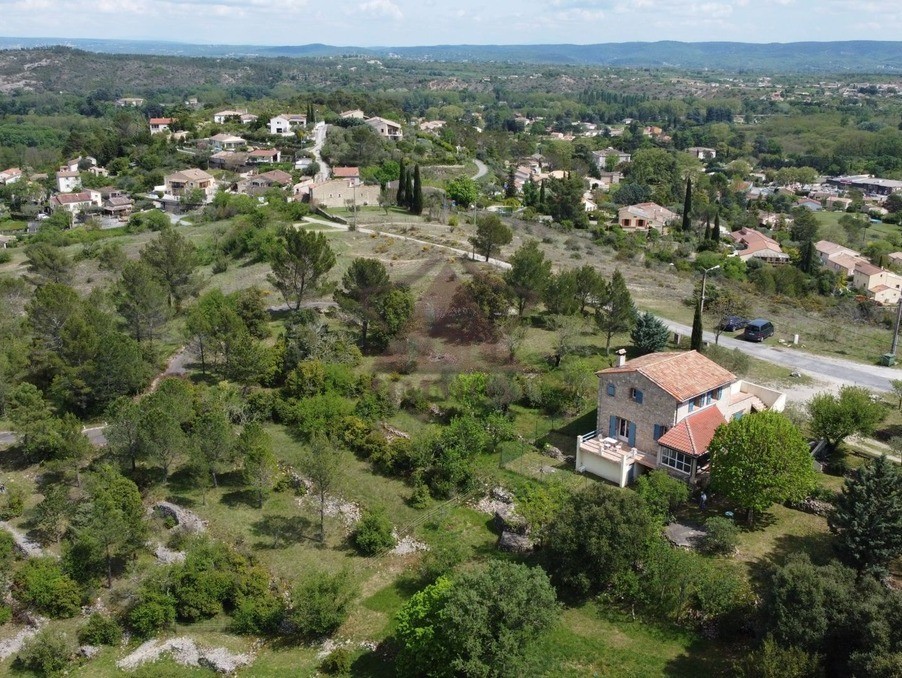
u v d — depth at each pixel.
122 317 73.81
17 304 81.06
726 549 41.09
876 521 37.34
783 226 194.25
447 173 181.38
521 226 130.75
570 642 36.31
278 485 51.00
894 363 67.62
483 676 31.19
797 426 49.81
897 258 157.00
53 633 38.12
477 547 44.44
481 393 57.84
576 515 39.84
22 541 45.28
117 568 43.59
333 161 170.88
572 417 57.81
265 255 98.44
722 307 80.38
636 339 67.19
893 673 27.48
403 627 34.88
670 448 47.25
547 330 71.50
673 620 37.47
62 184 183.75
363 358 66.25
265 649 38.34
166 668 36.81
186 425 55.59
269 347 67.00
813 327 80.88
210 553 42.62
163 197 164.50
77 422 53.50
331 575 42.59
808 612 31.62
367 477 52.41
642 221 165.38
